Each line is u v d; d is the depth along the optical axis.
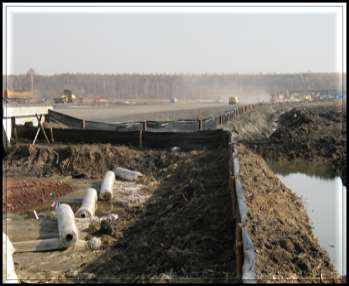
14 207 13.03
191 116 36.91
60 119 24.17
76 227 10.49
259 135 35.62
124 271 8.51
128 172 16.62
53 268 8.95
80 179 16.88
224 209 10.59
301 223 13.07
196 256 8.05
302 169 25.84
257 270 6.71
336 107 53.19
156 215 11.84
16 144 19.03
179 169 16.94
